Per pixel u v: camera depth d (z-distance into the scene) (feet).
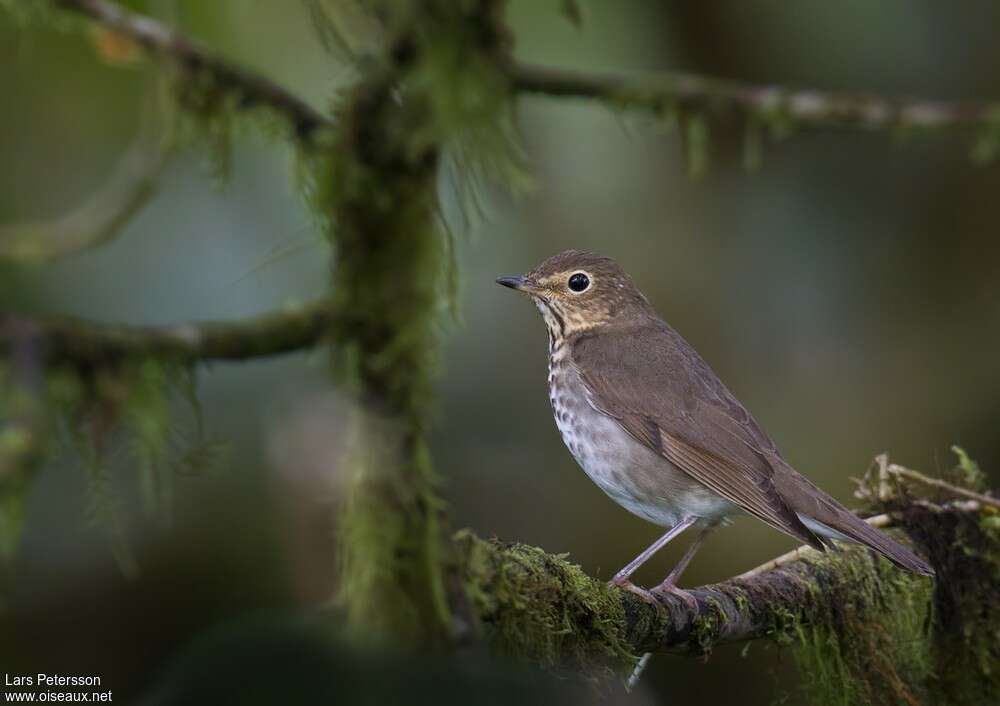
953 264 48.24
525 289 36.76
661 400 33.42
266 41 34.50
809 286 47.96
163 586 38.68
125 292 38.70
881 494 29.89
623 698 26.94
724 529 44.93
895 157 47.32
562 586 22.16
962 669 28.86
